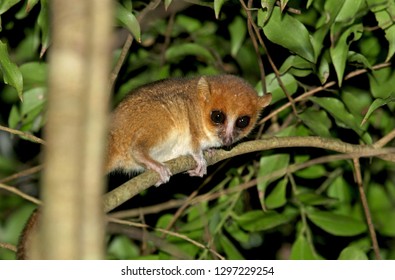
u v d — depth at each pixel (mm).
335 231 8359
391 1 7215
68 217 2828
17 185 9922
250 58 10258
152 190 10086
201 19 10219
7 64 6594
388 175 9969
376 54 8867
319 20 7566
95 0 2797
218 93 8406
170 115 8125
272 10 7082
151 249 9438
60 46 2785
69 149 2797
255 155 9273
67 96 2777
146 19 9844
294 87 8391
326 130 8172
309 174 9445
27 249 6238
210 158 8070
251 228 8305
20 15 8828
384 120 9391
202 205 9375
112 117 7887
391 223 9734
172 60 9953
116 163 7898
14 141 10484
